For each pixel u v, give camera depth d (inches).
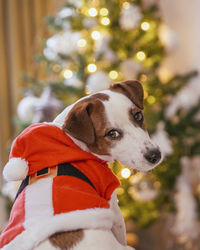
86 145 55.4
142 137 54.6
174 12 143.8
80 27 108.6
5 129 141.3
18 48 140.6
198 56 138.1
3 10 140.3
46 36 141.6
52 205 48.4
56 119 58.2
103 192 54.1
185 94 114.6
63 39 106.8
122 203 105.9
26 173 52.0
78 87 103.3
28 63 141.3
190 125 114.2
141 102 58.7
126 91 58.1
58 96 105.3
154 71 114.8
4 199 127.3
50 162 51.9
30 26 141.7
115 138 54.4
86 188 51.3
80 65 106.6
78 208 48.4
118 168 89.9
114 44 107.3
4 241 49.2
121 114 54.5
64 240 47.1
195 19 138.1
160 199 112.6
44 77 141.7
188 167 113.7
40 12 140.7
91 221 48.0
